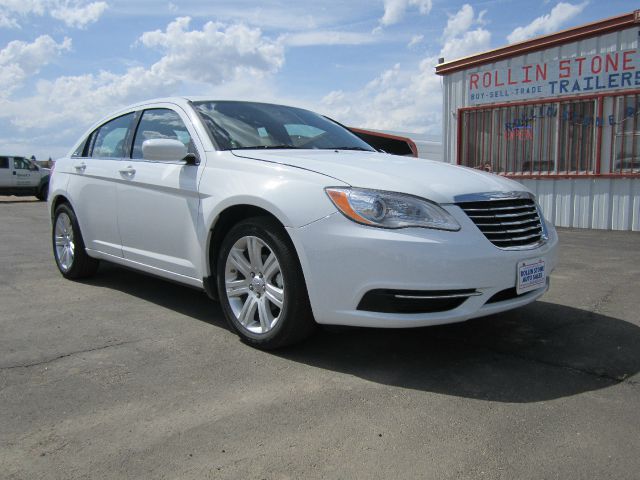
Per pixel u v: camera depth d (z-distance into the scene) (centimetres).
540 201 1105
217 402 276
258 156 367
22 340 368
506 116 1148
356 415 262
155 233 423
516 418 258
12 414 264
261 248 344
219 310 440
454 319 300
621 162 997
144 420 258
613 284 527
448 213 304
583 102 1034
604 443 235
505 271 309
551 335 375
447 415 262
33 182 2197
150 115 465
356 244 296
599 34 993
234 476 213
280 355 339
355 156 384
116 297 483
